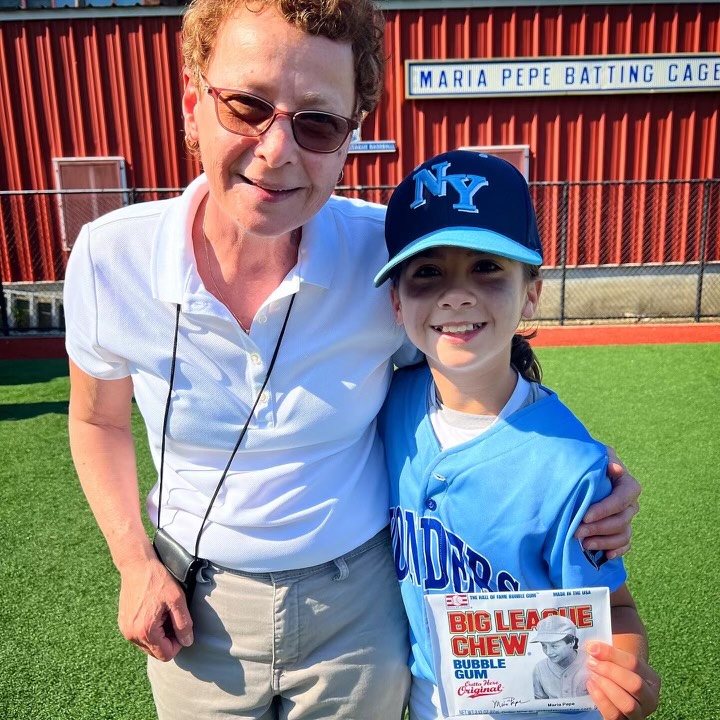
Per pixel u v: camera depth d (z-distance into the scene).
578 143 9.48
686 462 4.42
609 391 6.00
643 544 3.41
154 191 7.47
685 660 2.56
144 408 1.40
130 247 1.32
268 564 1.37
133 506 1.50
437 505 1.38
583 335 7.76
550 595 1.25
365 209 1.52
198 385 1.33
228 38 1.13
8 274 9.55
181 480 1.42
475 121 9.42
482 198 1.30
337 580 1.41
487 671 1.29
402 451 1.49
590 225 9.66
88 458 1.52
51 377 6.79
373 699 1.46
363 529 1.44
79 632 2.81
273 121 1.12
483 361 1.31
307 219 1.24
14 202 9.41
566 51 9.27
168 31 9.06
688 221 9.67
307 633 1.40
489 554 1.33
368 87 1.25
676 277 9.66
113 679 2.53
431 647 1.32
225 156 1.17
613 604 1.37
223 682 1.44
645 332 7.73
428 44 9.22
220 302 1.29
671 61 9.22
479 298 1.27
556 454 1.30
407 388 1.54
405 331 1.43
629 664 1.22
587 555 1.28
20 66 9.12
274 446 1.35
